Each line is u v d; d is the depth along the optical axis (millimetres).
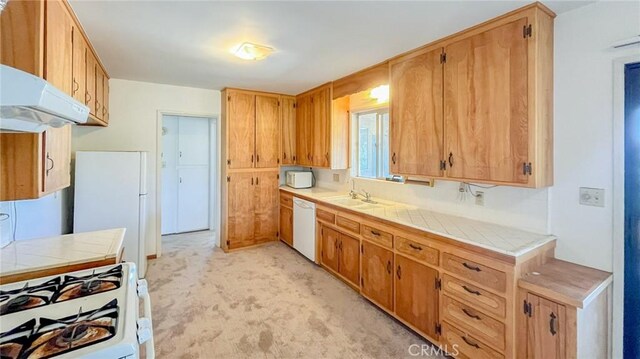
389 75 2693
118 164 3104
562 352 1438
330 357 1971
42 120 1111
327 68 3021
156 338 2145
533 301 1535
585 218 1770
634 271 1641
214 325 2318
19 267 1529
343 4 1742
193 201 5305
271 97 4285
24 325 982
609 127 1674
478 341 1763
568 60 1804
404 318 2273
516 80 1794
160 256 3881
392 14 1853
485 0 1674
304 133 4254
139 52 2562
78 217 2973
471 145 2031
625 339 1658
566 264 1793
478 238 1847
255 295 2818
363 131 3682
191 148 5262
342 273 3078
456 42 2113
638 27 1566
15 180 1386
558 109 1851
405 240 2258
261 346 2076
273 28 2070
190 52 2561
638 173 1622
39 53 1356
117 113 3547
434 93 2277
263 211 4332
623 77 1627
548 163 1836
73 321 1019
